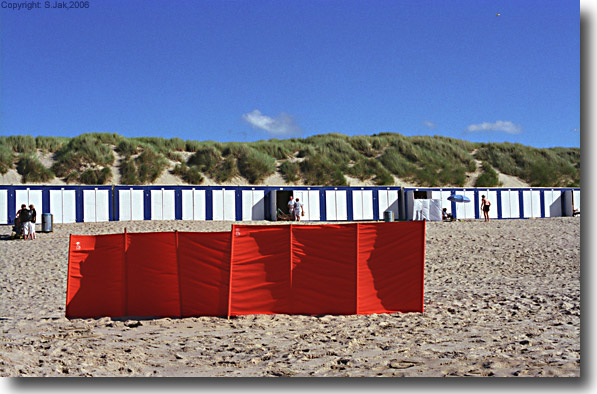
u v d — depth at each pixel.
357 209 32.56
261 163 42.25
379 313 10.05
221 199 30.50
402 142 49.16
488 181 44.81
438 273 15.65
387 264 10.13
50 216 24.67
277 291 10.12
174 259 10.35
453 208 33.94
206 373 6.39
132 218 29.14
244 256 10.18
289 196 33.97
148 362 6.98
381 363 6.60
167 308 10.30
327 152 46.34
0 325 9.51
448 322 9.13
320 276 10.09
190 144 46.41
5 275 15.85
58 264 17.48
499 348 7.16
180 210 29.83
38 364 6.73
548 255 18.22
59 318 10.30
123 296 10.45
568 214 35.25
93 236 10.67
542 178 46.97
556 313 9.65
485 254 18.77
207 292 10.20
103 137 44.62
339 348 7.45
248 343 7.93
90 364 6.76
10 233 24.28
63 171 39.12
